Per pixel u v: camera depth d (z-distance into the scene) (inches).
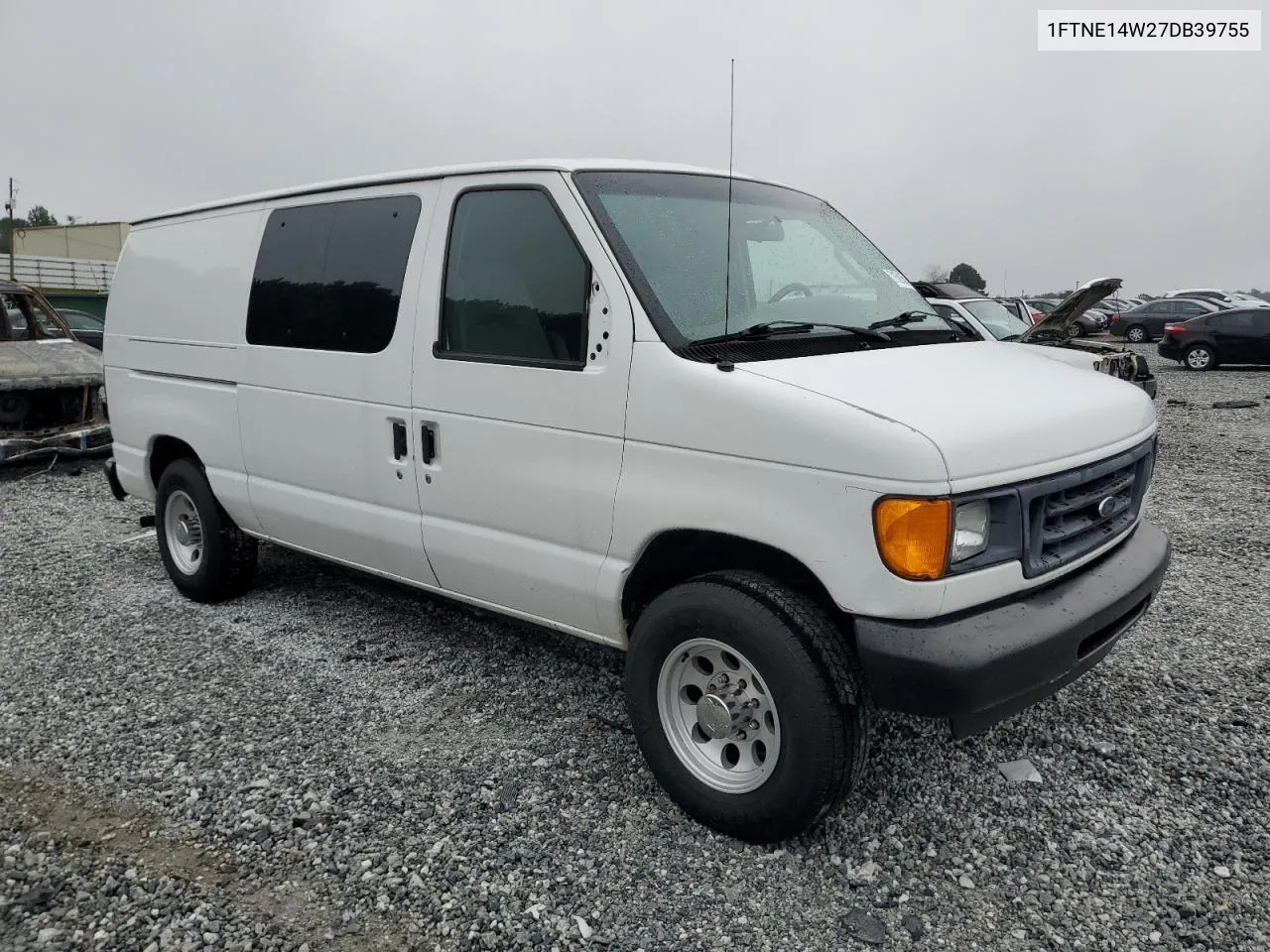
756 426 107.0
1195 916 103.6
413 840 118.4
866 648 101.5
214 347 184.5
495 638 183.6
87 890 109.7
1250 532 262.1
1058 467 109.5
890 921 103.3
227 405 183.2
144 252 209.0
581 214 125.2
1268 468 359.3
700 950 99.4
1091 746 139.8
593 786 130.3
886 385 109.4
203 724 149.5
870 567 100.2
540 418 128.5
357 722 149.7
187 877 112.0
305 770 135.4
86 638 186.4
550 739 143.8
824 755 105.9
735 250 136.1
